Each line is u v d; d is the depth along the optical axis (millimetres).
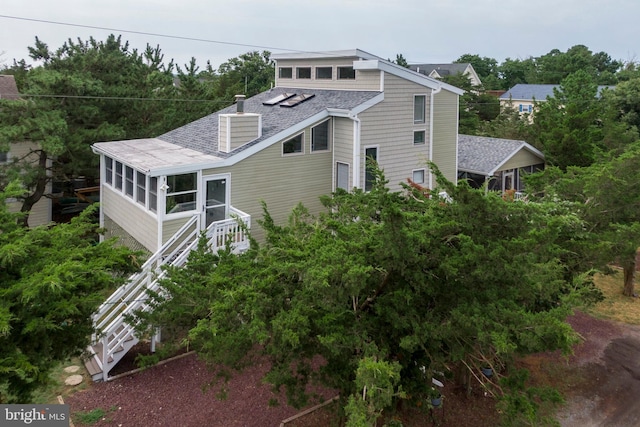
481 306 8000
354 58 20297
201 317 9586
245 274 9109
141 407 11258
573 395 12734
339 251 8133
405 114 19375
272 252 9602
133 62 26234
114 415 10930
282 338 7508
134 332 10844
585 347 15219
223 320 7906
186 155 16328
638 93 34938
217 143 17297
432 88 20016
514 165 25609
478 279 8094
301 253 8477
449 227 8117
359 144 18016
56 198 24875
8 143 18625
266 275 8648
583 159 24219
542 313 7824
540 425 11391
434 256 8242
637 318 17266
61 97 20703
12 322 7250
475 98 51188
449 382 12844
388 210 7664
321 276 7078
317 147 18391
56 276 7020
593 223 14016
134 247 16859
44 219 23078
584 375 13680
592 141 25125
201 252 10633
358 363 7539
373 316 8805
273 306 8180
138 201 16172
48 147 18766
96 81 21969
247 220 15031
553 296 10406
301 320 7594
